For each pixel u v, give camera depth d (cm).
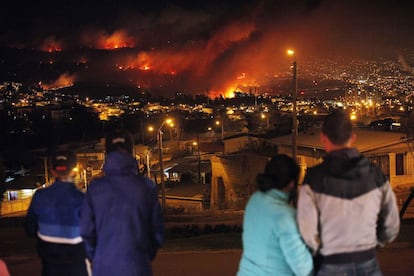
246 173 2723
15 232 1686
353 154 328
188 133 6662
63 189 426
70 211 421
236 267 748
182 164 4400
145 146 5156
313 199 320
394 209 332
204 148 4912
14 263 875
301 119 4528
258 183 345
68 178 432
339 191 317
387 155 2386
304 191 323
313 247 322
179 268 757
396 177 2378
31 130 7725
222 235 1123
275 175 341
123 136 396
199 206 2839
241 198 2569
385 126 3017
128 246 372
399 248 827
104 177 387
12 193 3834
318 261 329
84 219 382
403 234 988
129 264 371
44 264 431
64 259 423
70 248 423
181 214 2106
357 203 317
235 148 3838
